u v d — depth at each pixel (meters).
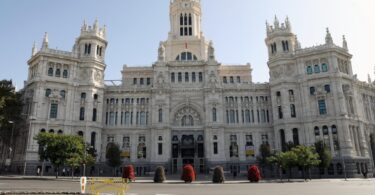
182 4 109.50
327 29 84.56
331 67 81.00
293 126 81.88
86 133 83.12
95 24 92.31
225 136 89.00
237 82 102.06
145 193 30.89
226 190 34.66
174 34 106.50
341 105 77.19
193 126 90.06
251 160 86.44
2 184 40.56
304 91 83.50
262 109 91.56
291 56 87.94
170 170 84.50
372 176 76.75
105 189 35.78
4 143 85.19
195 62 94.94
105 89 93.12
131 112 92.56
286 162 61.53
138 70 103.00
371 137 89.44
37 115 78.75
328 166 71.25
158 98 90.56
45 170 76.12
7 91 80.00
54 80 82.62
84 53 89.94
